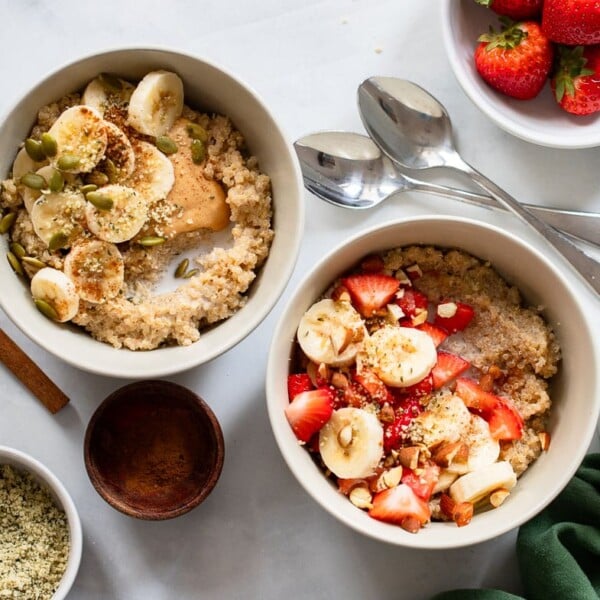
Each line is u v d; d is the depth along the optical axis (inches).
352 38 31.1
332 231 30.9
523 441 29.3
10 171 28.6
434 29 31.1
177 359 28.1
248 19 31.0
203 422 29.9
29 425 30.6
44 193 28.2
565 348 29.2
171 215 28.9
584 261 30.4
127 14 30.9
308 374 29.2
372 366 29.0
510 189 31.1
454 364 29.5
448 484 28.8
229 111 29.4
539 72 29.9
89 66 28.5
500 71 29.8
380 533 27.6
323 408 28.5
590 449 30.9
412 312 29.7
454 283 29.8
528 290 29.7
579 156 31.1
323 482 28.5
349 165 30.7
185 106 29.5
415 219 28.6
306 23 31.0
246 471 30.7
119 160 28.5
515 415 29.1
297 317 28.8
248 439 30.7
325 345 28.9
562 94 30.1
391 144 30.8
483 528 27.9
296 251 28.1
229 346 27.8
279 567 30.7
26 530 29.7
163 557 30.7
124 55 28.4
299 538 30.8
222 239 29.5
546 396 29.2
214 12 31.0
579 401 28.5
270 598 30.7
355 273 29.8
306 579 30.7
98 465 29.4
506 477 28.4
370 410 28.9
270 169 29.2
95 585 30.6
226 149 29.5
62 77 28.4
